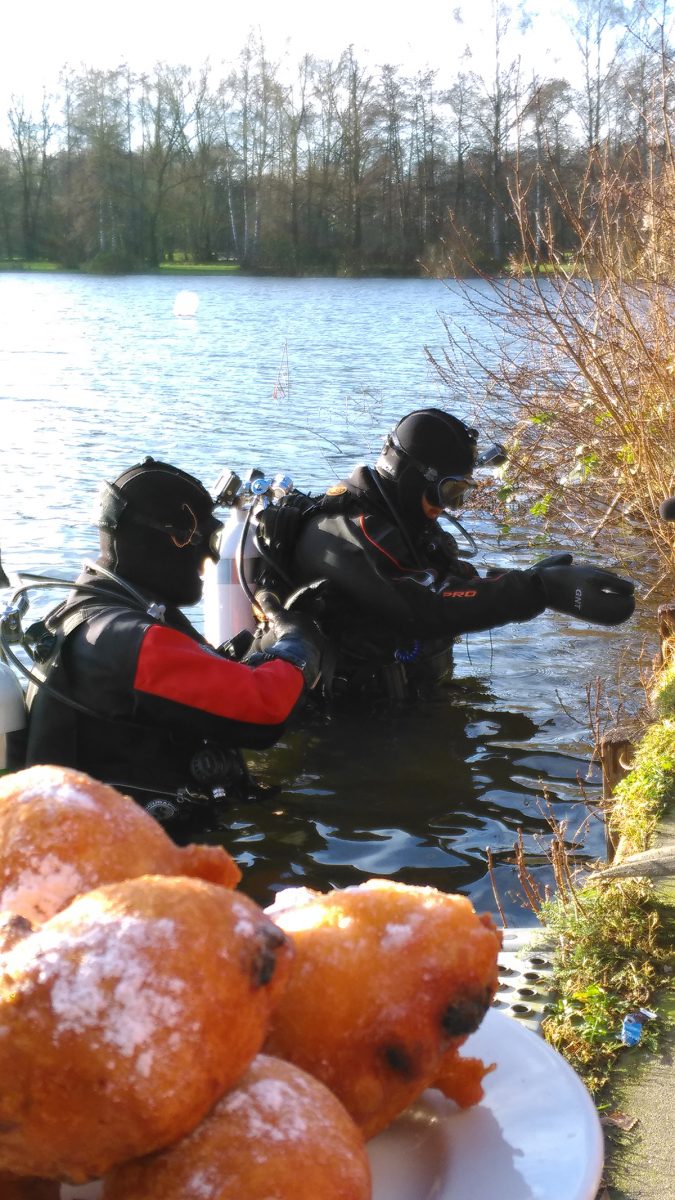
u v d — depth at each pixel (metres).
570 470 7.57
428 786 3.97
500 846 3.54
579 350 6.75
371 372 18.16
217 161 67.62
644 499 6.40
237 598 4.63
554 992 2.23
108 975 0.70
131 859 0.87
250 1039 0.74
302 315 33.47
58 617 3.57
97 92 69.56
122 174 69.56
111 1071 0.69
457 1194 0.89
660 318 6.32
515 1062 1.03
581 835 3.61
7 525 7.80
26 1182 0.79
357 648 4.73
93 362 20.64
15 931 0.75
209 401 14.89
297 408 14.09
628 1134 1.81
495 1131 0.95
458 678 5.06
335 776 4.05
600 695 4.73
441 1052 0.91
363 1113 0.89
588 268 6.82
